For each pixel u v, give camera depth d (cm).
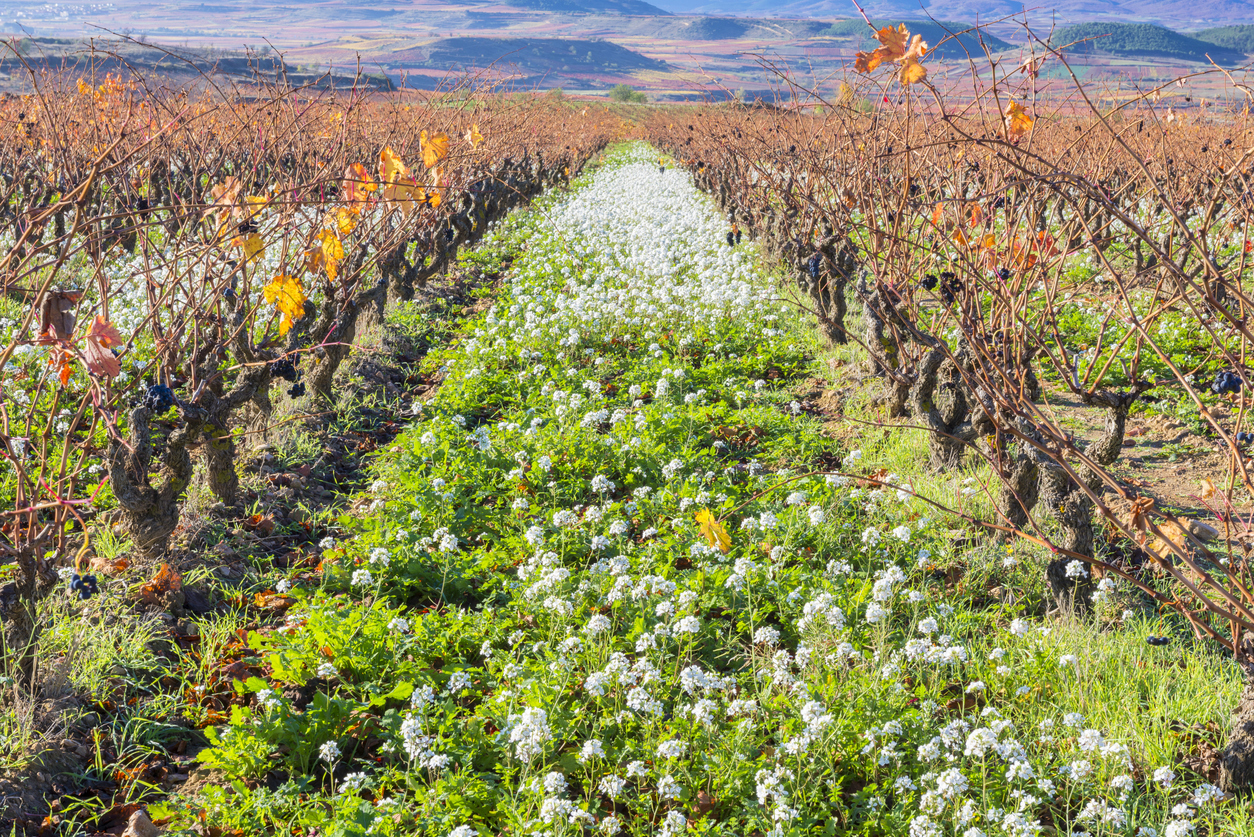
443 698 409
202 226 631
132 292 994
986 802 332
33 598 425
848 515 598
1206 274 358
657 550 558
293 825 355
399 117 969
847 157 779
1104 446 478
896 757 357
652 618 481
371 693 418
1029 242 477
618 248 1616
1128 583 509
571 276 1438
